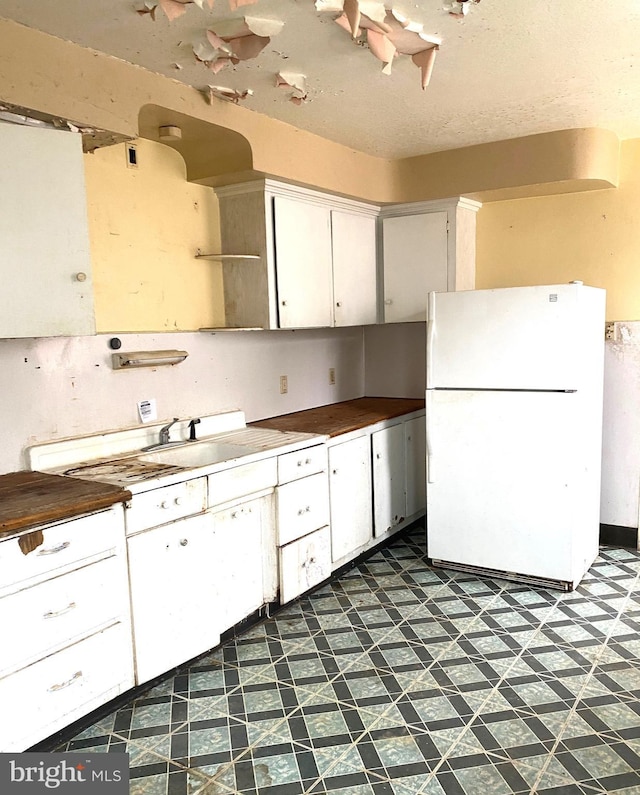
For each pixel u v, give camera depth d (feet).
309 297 11.08
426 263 12.43
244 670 7.97
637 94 8.69
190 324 10.15
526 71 7.79
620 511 11.92
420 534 12.92
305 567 9.70
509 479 10.12
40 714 6.10
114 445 8.66
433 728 6.71
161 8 5.85
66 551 6.26
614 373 11.66
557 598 9.77
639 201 11.19
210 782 5.98
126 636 7.00
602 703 7.07
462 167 11.48
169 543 7.42
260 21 6.26
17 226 6.41
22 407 7.68
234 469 8.32
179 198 9.82
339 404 13.48
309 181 10.24
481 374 10.14
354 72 7.69
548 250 12.10
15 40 6.20
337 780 5.98
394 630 8.91
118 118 7.19
